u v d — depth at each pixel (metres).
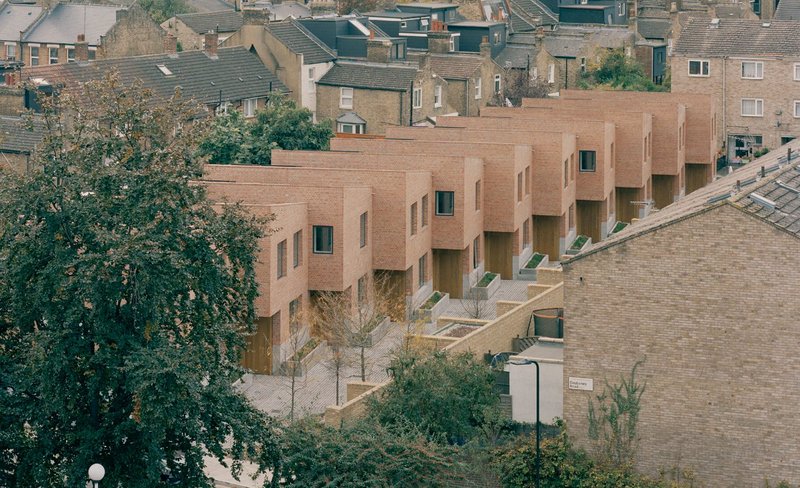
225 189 108.94
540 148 133.38
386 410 85.88
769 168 95.81
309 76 178.12
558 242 135.12
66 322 73.50
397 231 114.81
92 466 69.12
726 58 175.12
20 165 132.88
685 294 79.19
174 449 77.00
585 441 81.44
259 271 101.31
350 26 186.88
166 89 167.12
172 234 75.56
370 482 78.44
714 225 78.38
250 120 171.88
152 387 72.62
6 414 74.75
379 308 110.94
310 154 124.19
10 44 199.50
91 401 75.81
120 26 193.00
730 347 78.88
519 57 196.38
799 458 78.31
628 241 79.69
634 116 145.62
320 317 109.12
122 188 76.25
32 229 74.62
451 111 181.25
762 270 78.00
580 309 80.88
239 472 79.00
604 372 80.88
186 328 78.44
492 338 101.25
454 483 81.38
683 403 79.81
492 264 129.00
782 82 173.62
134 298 75.25
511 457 81.94
